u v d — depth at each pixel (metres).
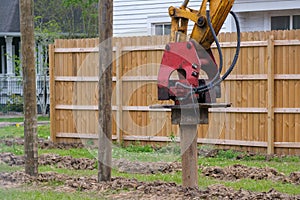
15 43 55.25
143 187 15.29
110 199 13.95
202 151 23.03
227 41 23.44
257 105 23.34
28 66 16.61
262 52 23.11
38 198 14.04
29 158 16.95
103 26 15.43
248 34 23.28
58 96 26.80
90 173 18.25
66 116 26.72
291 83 22.84
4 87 50.38
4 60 55.03
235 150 23.67
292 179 17.45
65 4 54.38
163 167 18.39
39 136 29.97
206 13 13.91
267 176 18.00
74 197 14.15
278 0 29.98
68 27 56.25
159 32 33.38
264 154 22.89
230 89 23.70
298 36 22.62
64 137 26.84
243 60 23.42
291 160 21.69
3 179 16.44
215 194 14.38
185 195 14.14
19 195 14.39
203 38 14.10
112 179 16.47
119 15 34.03
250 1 30.45
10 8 56.12
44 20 55.12
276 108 23.05
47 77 47.22
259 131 23.41
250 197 14.20
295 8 29.75
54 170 18.95
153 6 33.28
